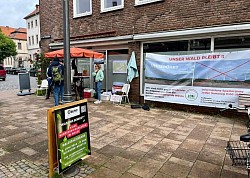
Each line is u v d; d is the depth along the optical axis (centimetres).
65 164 310
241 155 285
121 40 855
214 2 656
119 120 611
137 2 816
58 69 766
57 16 1089
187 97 707
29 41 4734
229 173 331
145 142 451
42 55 1121
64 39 358
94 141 454
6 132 505
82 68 1077
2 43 4169
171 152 403
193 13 696
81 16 999
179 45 740
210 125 570
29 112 703
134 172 332
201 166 352
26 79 1118
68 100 365
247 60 599
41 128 536
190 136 487
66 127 311
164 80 750
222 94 643
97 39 925
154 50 792
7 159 370
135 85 838
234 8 626
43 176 319
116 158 378
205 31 655
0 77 2197
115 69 925
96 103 847
